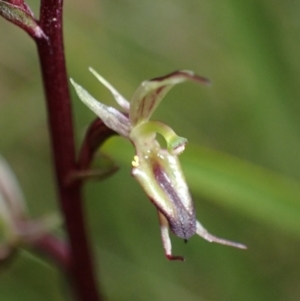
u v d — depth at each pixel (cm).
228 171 9
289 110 10
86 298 9
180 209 7
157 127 8
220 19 11
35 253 9
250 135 11
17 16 8
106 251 11
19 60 11
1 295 11
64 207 9
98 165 8
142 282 11
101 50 11
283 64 10
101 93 11
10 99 12
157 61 11
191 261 11
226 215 11
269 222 10
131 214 11
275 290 11
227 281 11
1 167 9
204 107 12
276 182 9
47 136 12
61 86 8
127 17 11
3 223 9
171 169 8
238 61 11
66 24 11
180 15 12
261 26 10
